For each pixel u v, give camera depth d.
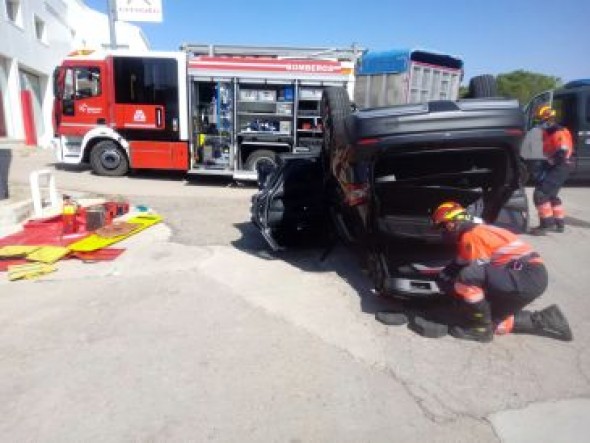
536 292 3.72
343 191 5.15
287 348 3.79
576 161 11.29
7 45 18.48
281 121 10.91
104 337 3.94
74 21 29.48
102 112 11.52
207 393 3.19
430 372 3.45
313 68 10.59
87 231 6.89
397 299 4.49
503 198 4.52
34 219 7.39
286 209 6.20
